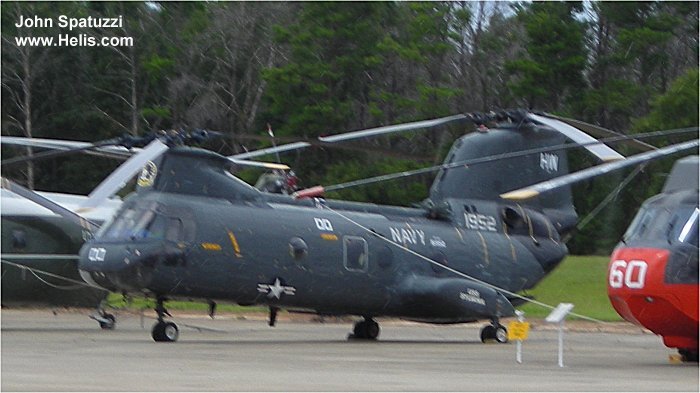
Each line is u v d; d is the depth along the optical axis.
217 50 126.31
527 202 55.38
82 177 124.38
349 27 118.75
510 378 34.06
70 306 62.12
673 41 126.62
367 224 51.44
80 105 124.69
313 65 116.62
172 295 46.62
